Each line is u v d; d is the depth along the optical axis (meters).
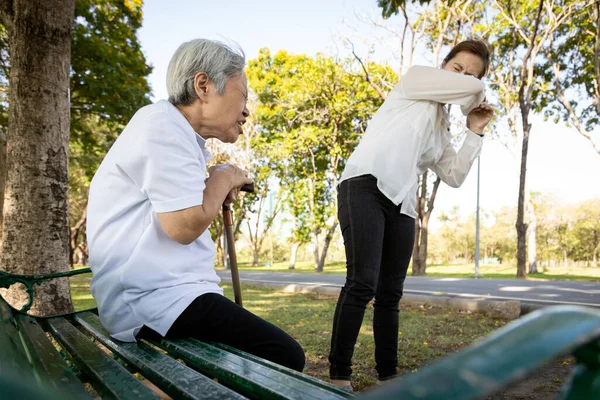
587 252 64.25
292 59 26.77
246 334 1.65
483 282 13.66
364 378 2.81
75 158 18.62
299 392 0.97
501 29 17.50
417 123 2.48
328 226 26.47
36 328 1.76
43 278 2.22
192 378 1.12
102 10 12.30
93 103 12.17
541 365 0.38
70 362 1.80
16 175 4.81
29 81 4.87
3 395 0.38
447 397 0.33
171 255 1.64
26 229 4.75
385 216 2.50
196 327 1.64
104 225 1.63
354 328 2.34
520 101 16.62
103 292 1.64
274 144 26.70
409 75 2.57
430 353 3.44
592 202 63.06
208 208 1.63
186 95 1.73
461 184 2.84
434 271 25.80
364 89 22.75
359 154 2.46
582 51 16.97
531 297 8.38
